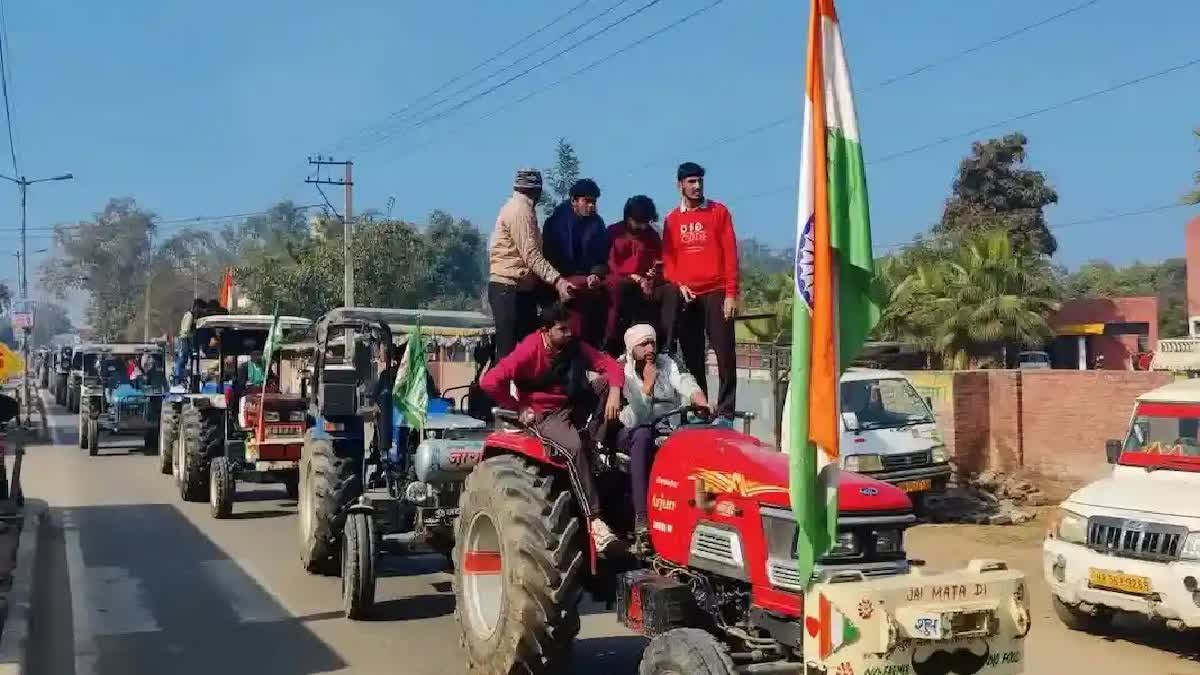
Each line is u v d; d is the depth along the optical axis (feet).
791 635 16.55
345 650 26.78
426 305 132.36
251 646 27.25
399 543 30.40
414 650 26.76
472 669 22.11
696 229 24.27
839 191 15.43
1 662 24.27
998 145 118.93
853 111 15.55
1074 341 110.32
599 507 20.15
